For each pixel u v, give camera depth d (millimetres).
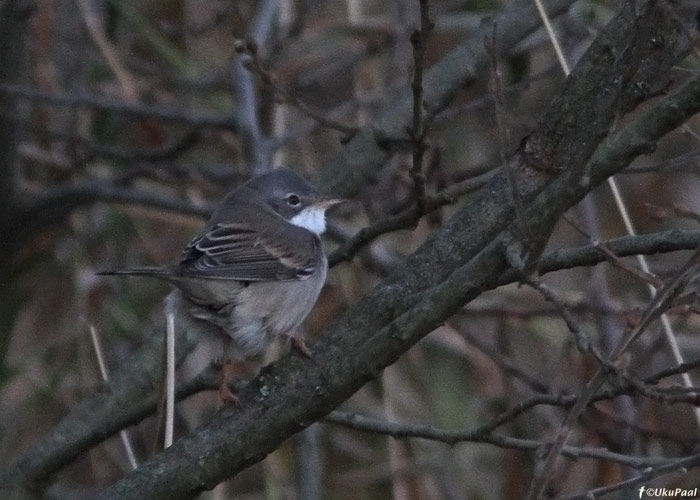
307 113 9141
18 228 11875
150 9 13945
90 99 11539
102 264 13102
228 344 8328
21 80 11766
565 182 5473
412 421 12438
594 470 10320
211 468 6629
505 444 7148
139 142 14672
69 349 12617
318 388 6445
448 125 12750
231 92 13125
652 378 6402
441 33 13125
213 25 13125
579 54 11594
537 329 12469
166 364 7387
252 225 8914
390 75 13008
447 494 12000
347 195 10352
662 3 5758
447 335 12531
